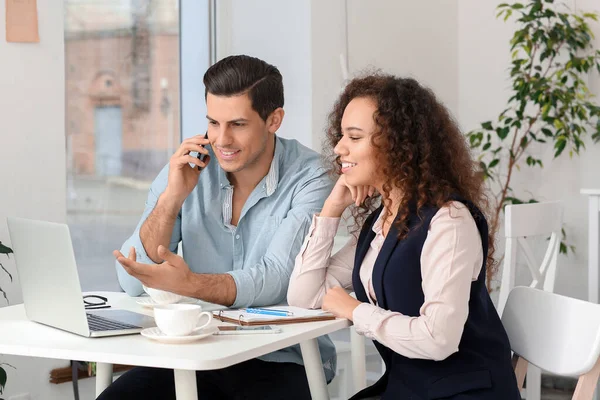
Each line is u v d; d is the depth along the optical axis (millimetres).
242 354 1408
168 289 1773
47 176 2902
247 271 1886
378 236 1786
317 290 1886
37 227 1604
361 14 3889
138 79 3436
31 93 2852
